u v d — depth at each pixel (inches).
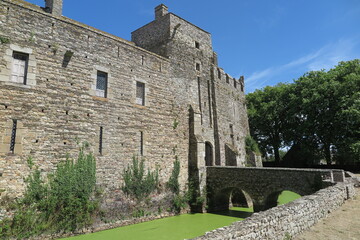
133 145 607.5
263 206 615.8
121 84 611.5
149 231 509.0
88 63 556.1
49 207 443.8
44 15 506.3
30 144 448.8
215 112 908.0
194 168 730.2
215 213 693.9
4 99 434.9
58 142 482.6
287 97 1358.3
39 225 428.5
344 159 1135.6
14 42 461.1
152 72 696.4
